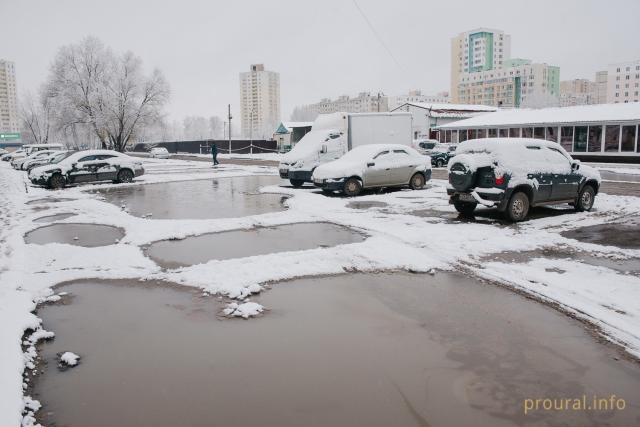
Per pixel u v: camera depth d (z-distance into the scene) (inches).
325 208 526.3
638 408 141.7
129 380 161.0
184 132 5570.9
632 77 4985.2
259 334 197.0
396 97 5172.2
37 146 1824.6
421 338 191.0
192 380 159.9
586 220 438.3
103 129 2231.8
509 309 221.3
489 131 1662.2
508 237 363.9
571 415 138.2
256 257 310.0
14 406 142.3
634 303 220.7
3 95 6171.3
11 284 261.3
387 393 150.2
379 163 650.8
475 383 156.0
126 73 2266.2
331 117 804.6
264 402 145.9
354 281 265.7
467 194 444.5
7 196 717.3
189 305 232.2
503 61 5570.9
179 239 377.7
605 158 1352.1
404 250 324.5
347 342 188.1
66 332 202.5
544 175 441.7
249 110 6323.8
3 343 183.8
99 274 281.1
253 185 829.8
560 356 174.2
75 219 482.6
